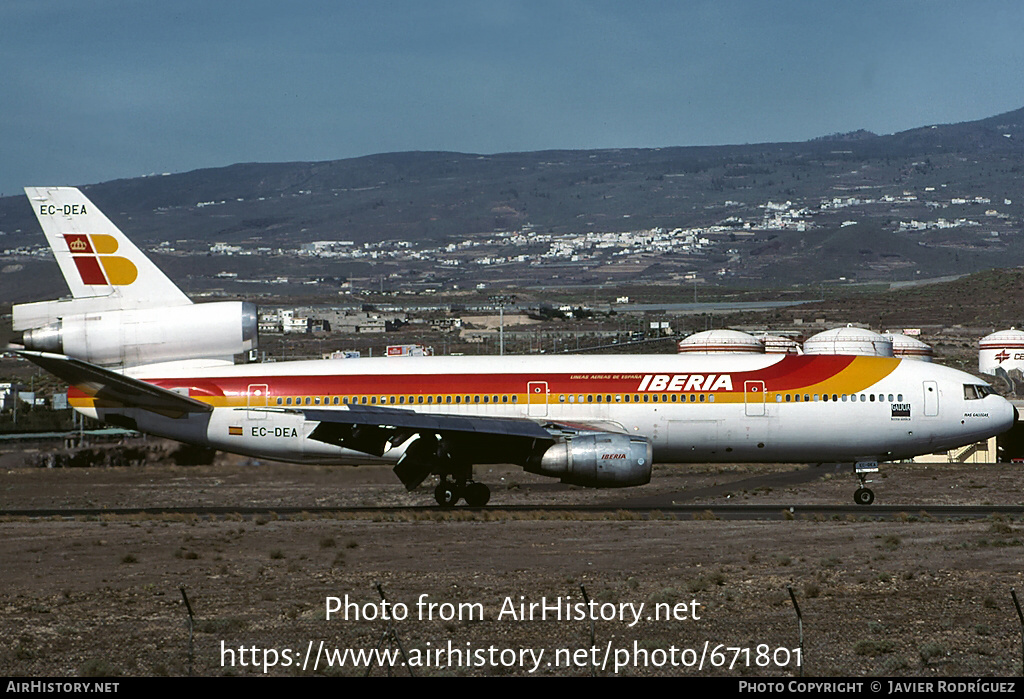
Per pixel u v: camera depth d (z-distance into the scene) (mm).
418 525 118312
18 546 108000
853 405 139875
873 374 141750
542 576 88188
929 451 142750
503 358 141625
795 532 110500
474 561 95000
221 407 139125
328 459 141000
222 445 141375
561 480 129875
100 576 91812
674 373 139750
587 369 139625
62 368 130500
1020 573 86875
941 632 70250
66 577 91562
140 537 112750
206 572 92438
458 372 139125
